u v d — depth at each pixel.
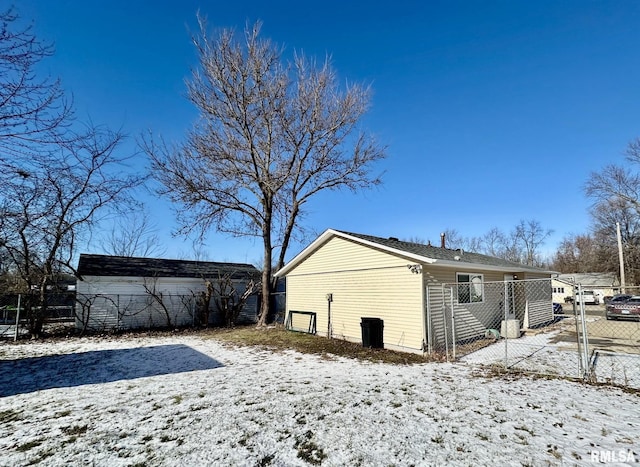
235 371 7.54
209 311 16.75
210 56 14.89
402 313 9.84
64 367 8.05
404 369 7.58
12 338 12.51
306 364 8.25
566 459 3.46
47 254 13.20
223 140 15.66
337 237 12.32
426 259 9.21
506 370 7.25
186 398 5.56
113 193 13.59
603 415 4.64
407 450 3.69
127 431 4.27
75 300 13.78
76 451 3.75
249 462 3.48
